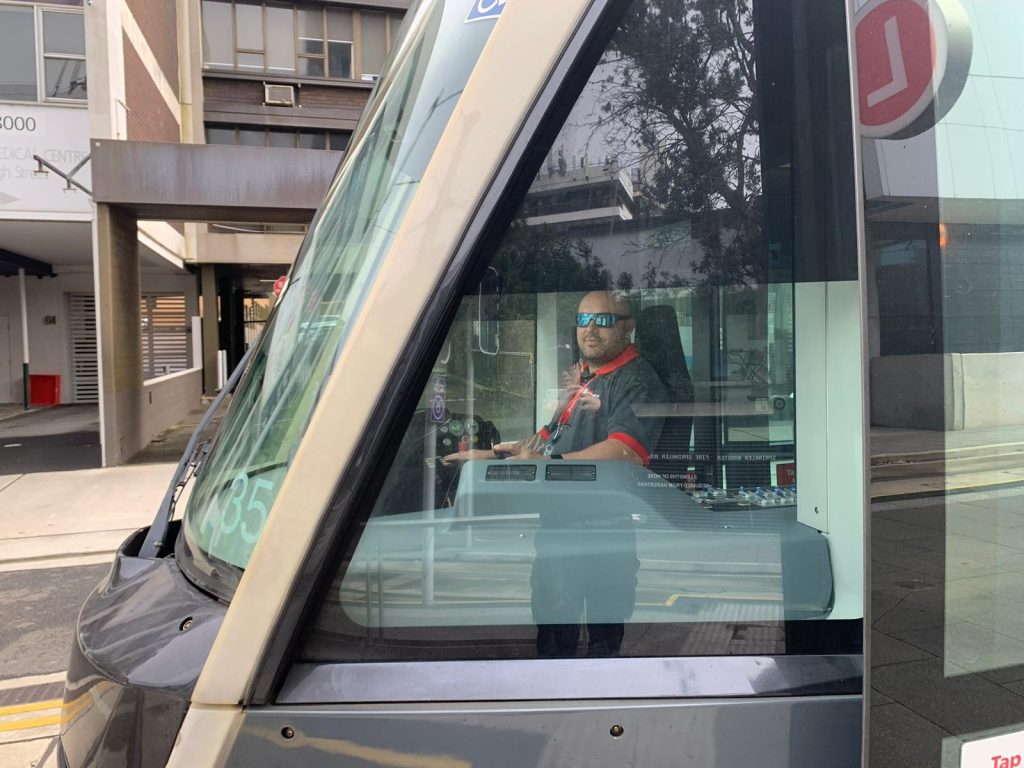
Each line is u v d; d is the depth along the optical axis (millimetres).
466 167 1167
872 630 1186
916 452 1230
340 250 1407
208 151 10312
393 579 1177
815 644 1273
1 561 6105
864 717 1134
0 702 3764
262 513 1318
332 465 1119
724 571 1319
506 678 1178
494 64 1174
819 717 1184
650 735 1146
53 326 18141
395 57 1570
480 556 1227
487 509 1233
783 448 1338
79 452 11508
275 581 1109
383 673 1147
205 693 1098
